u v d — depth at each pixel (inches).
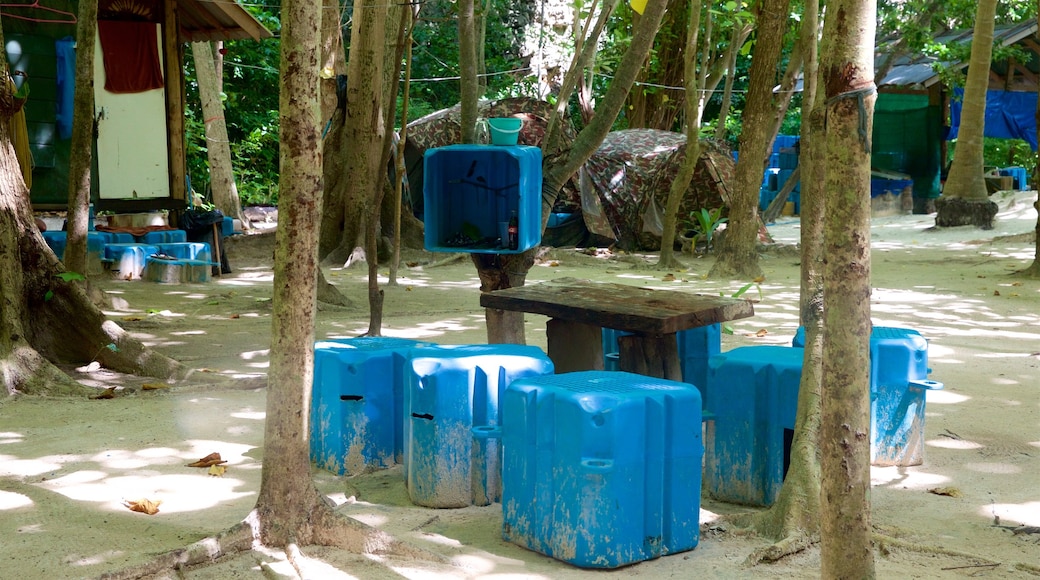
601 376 166.4
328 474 203.9
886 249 764.6
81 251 387.2
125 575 141.8
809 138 184.2
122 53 604.7
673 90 1004.6
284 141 152.5
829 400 118.0
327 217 660.7
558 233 792.3
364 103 642.2
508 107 783.7
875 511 178.7
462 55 269.3
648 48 260.8
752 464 187.3
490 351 190.1
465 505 182.2
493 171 261.0
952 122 1101.1
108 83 601.6
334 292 448.1
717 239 748.6
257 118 1190.3
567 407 149.2
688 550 158.4
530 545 158.2
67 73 591.2
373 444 203.6
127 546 158.1
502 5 1215.6
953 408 256.8
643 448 151.3
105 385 283.0
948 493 188.7
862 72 113.6
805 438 169.6
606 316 188.2
